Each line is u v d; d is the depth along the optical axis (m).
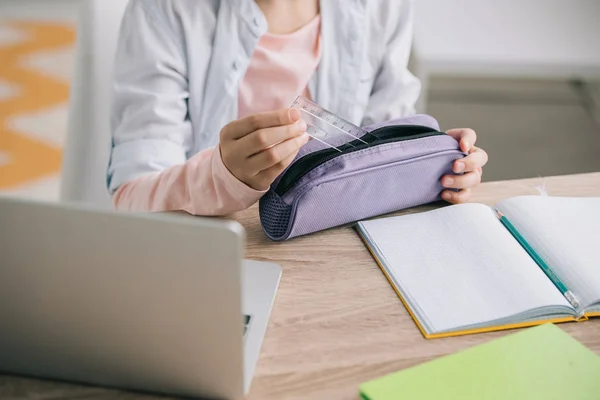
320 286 0.80
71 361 0.64
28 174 2.40
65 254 0.56
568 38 1.96
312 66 1.29
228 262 0.54
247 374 0.66
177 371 0.62
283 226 0.88
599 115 2.76
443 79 2.95
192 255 0.54
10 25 3.20
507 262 0.81
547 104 2.83
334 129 0.92
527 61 1.84
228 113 1.25
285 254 0.86
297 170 0.87
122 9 1.19
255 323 0.73
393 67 1.38
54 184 2.37
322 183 0.86
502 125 2.68
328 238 0.90
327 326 0.74
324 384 0.66
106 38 1.17
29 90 2.81
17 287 0.59
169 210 1.00
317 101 1.32
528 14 2.08
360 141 0.92
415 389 0.63
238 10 1.21
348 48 1.31
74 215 0.54
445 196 0.98
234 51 1.22
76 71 1.16
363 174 0.88
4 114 2.65
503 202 0.95
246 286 0.79
